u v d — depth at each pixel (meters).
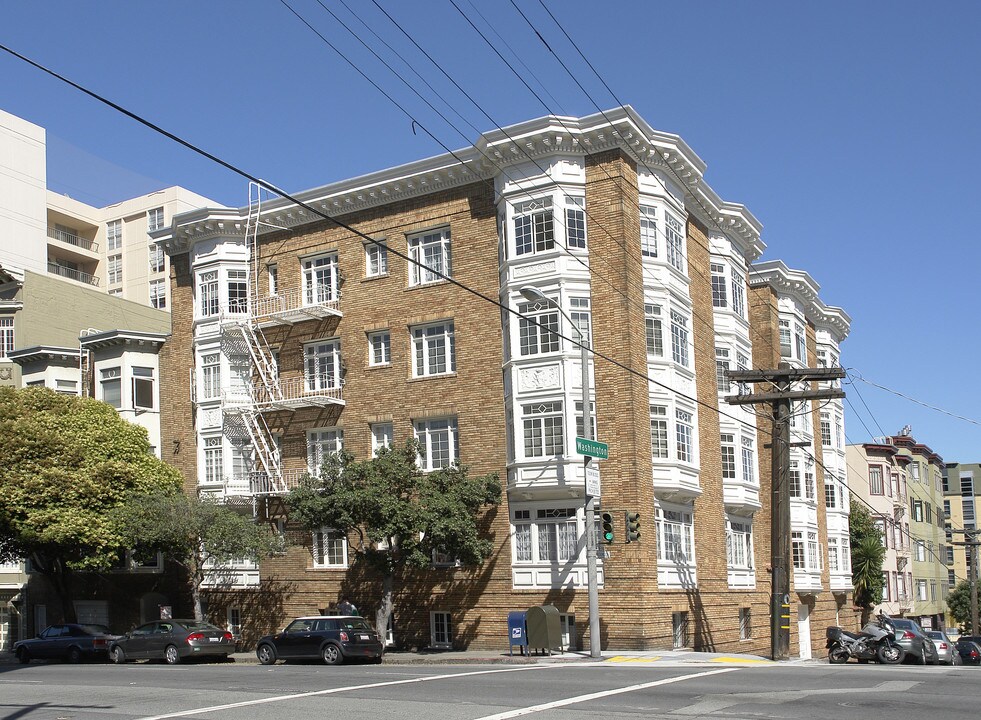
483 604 35.12
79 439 38.97
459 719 15.25
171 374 44.38
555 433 34.03
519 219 35.53
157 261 90.75
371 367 38.91
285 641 29.53
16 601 47.56
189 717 16.20
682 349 37.09
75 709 17.61
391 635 36.75
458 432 36.69
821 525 52.91
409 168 38.44
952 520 118.75
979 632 72.50
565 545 34.00
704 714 15.35
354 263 39.84
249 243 42.66
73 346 54.75
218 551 36.44
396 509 31.98
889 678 20.86
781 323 51.00
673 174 37.91
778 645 30.72
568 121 34.88
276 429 40.94
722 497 40.28
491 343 36.28
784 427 32.31
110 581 44.38
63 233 91.75
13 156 79.12
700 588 36.91
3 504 37.50
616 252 34.34
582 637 33.09
